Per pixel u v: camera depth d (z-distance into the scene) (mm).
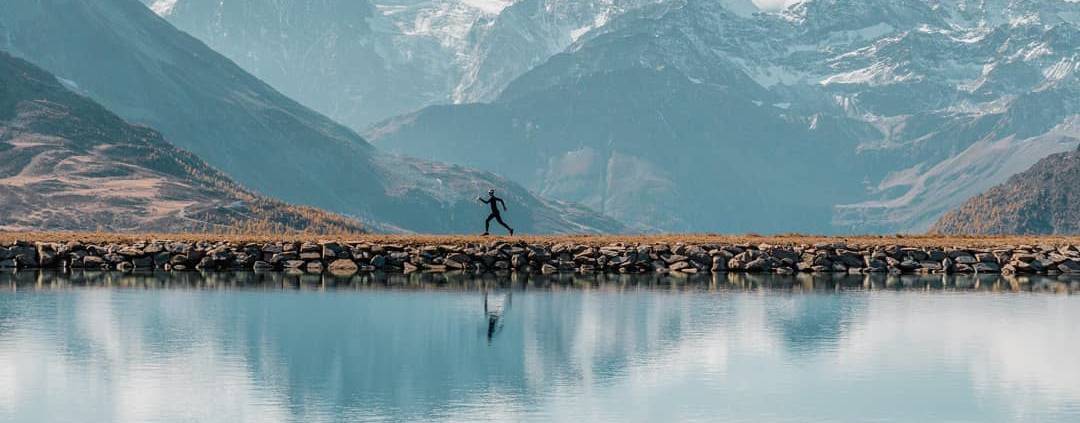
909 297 113812
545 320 97750
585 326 94688
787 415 66312
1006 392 71625
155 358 79875
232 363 78625
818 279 131625
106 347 83500
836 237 174750
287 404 68188
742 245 143625
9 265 139625
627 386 73312
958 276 136250
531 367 78625
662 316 100000
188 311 100875
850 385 73500
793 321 97312
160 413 66062
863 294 116438
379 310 102500
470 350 84188
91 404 67750
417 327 93500
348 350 83562
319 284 122312
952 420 65312
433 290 117500
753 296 114188
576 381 74688
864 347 86062
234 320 96125
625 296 113438
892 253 141250
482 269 139125
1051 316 100625
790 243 149250
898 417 65875
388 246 141000
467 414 66562
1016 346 86188
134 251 140750
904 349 85000
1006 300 111438
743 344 86938
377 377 75375
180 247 141125
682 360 81125
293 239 151750
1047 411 67125
